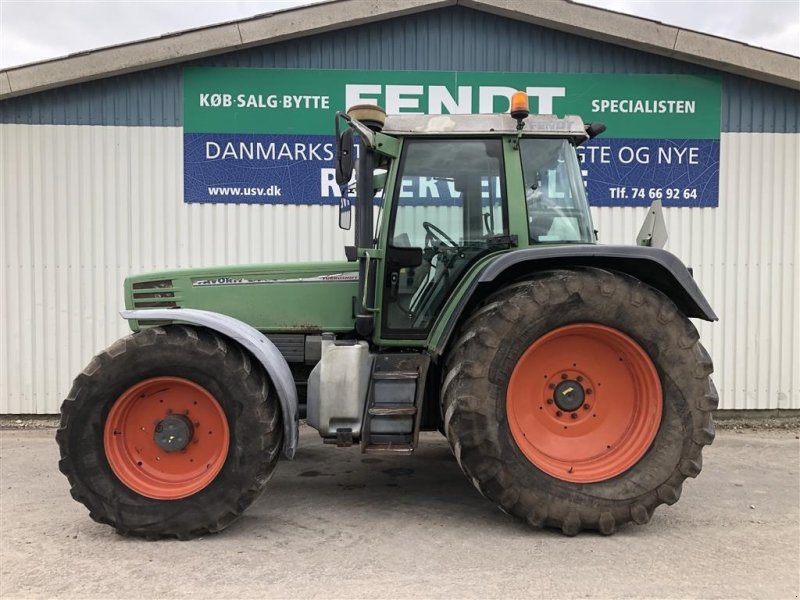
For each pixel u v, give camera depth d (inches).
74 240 217.5
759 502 136.1
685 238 223.9
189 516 111.3
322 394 122.6
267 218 220.5
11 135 214.8
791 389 225.0
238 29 208.7
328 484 149.9
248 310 141.9
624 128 221.5
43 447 187.0
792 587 94.3
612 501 112.1
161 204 218.5
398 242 133.2
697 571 99.7
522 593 91.7
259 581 95.7
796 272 224.1
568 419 119.6
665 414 114.0
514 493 111.4
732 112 221.5
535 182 131.4
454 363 115.5
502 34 218.2
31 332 217.9
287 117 217.9
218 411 114.0
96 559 104.3
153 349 112.3
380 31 216.8
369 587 93.4
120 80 215.2
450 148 131.9
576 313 112.6
